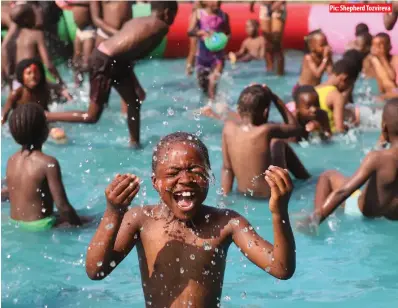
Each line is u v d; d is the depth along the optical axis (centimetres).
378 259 580
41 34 1126
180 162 366
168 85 1275
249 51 1475
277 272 370
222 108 1102
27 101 920
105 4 1221
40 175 654
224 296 513
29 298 518
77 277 557
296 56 1512
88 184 766
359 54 991
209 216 397
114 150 884
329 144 899
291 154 770
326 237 625
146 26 877
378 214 653
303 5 1572
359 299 509
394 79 1155
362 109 1020
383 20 1372
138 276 559
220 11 1227
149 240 396
